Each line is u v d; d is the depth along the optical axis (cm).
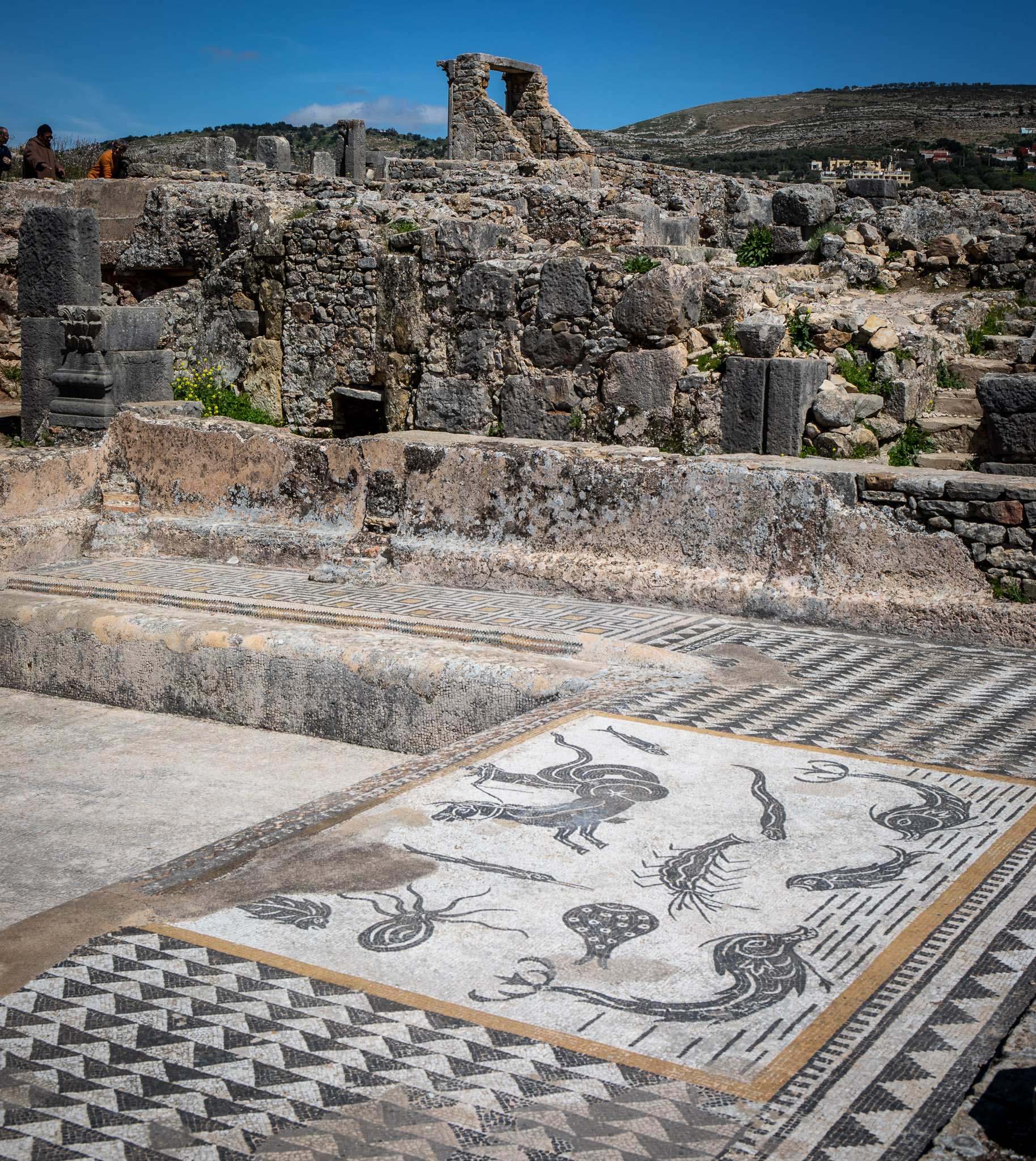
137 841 450
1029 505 596
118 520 866
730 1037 251
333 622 650
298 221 1079
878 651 589
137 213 1514
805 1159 212
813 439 828
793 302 977
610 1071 239
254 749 561
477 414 972
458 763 424
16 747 564
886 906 311
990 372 917
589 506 714
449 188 1476
